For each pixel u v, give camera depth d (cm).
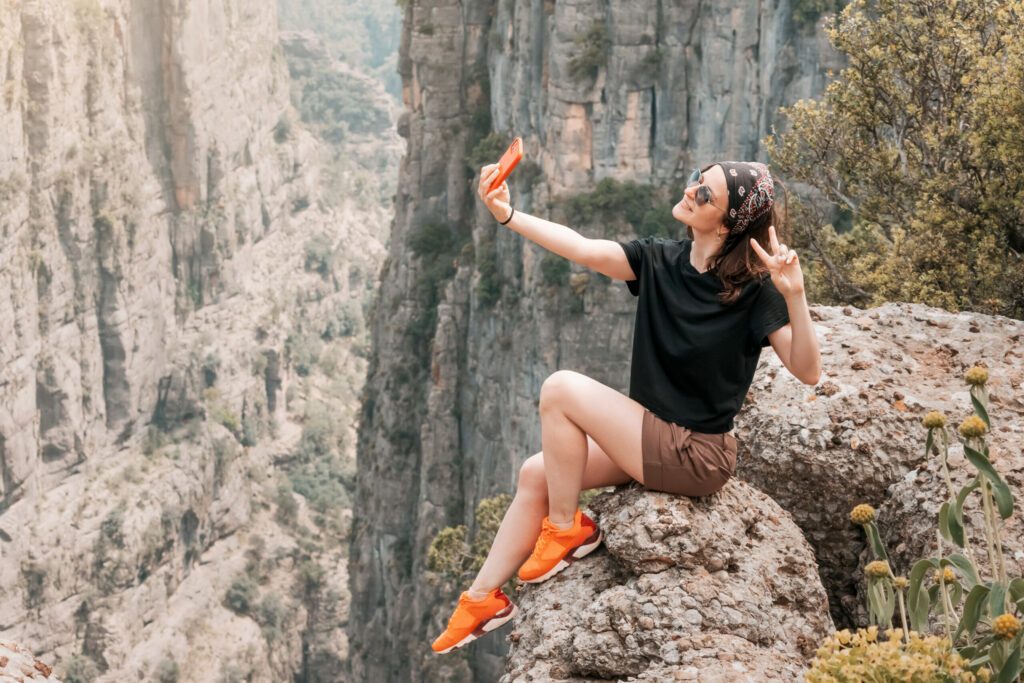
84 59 13612
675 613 549
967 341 820
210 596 14238
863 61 1773
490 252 8956
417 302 10344
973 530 635
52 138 12850
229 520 15262
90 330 13688
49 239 12838
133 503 13525
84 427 13550
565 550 593
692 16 7588
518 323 8475
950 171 1520
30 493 12525
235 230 17425
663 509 572
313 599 14638
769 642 550
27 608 12294
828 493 735
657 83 7750
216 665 13300
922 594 489
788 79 7312
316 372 19212
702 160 7812
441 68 10088
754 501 615
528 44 8400
